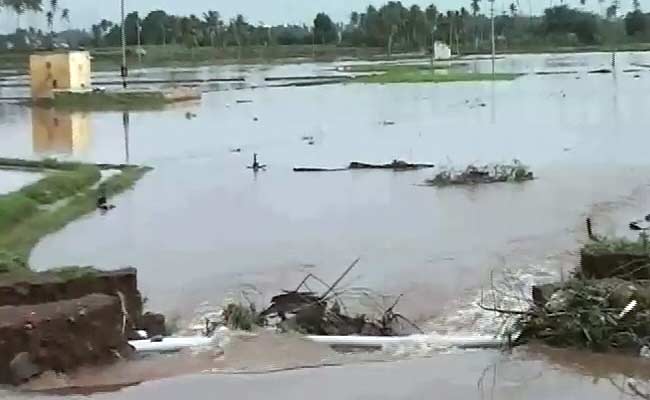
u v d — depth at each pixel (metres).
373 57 167.62
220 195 34.69
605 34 193.38
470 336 14.44
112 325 12.99
